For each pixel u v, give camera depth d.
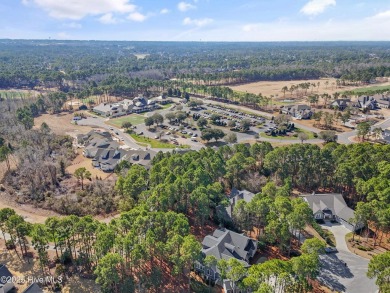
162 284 67.38
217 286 68.31
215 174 102.56
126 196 99.44
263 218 82.12
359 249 81.00
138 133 181.12
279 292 63.84
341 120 193.75
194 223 89.12
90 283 67.00
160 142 167.88
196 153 114.00
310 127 189.62
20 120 183.75
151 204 83.81
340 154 111.19
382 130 164.50
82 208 96.94
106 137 167.25
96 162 136.25
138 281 66.88
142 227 71.81
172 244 65.25
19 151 133.12
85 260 70.81
